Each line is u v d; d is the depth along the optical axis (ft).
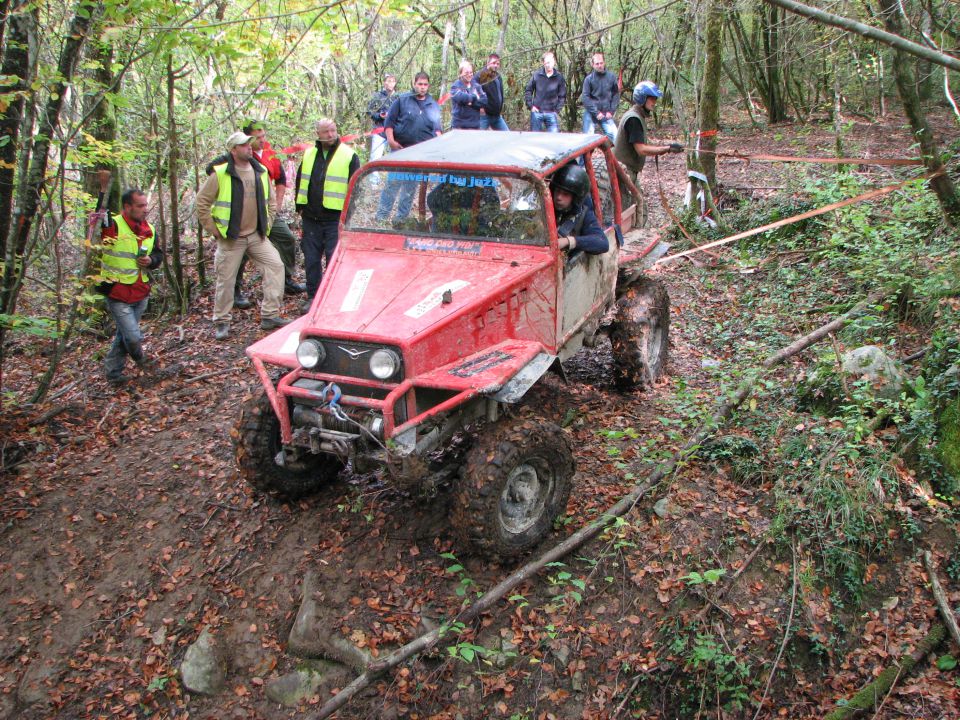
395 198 17.11
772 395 19.19
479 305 14.73
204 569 16.08
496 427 14.43
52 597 15.92
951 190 24.17
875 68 49.49
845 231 25.59
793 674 13.52
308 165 24.99
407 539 15.90
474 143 18.19
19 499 18.25
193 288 31.17
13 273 20.77
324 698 13.66
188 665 14.28
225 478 18.38
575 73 46.24
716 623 13.88
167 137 29.25
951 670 13.37
